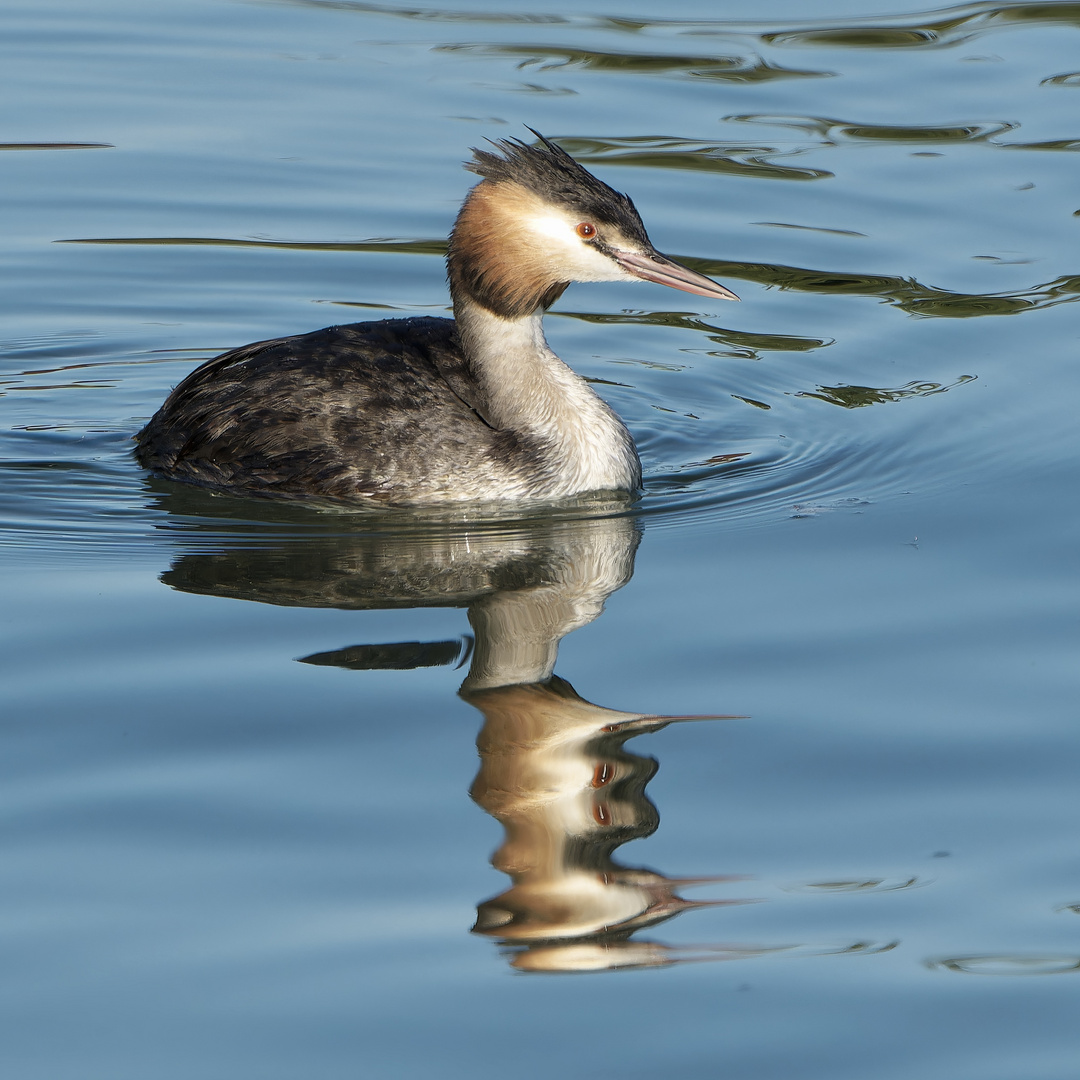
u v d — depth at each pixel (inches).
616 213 502.9
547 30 900.6
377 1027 277.9
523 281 506.6
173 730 363.3
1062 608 420.2
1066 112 789.2
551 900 310.0
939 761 354.3
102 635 408.5
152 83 830.5
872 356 620.1
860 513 491.2
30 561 455.5
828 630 412.5
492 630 415.8
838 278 671.8
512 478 506.9
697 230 705.0
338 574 451.5
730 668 395.2
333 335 535.2
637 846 327.0
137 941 296.7
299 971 290.7
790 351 629.6
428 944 298.2
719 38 880.9
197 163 758.5
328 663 396.2
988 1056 272.4
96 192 737.6
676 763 355.9
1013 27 893.8
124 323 657.0
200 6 931.3
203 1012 280.5
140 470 531.2
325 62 855.7
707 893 314.3
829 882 316.5
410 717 371.2
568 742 362.3
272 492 509.4
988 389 583.2
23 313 658.2
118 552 464.4
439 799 340.5
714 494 514.3
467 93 815.7
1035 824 331.6
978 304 644.1
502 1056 272.2
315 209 729.6
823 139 776.3
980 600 426.3
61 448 547.8
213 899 308.5
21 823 329.1
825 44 875.4
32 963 290.7
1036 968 292.4
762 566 454.0
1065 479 505.0
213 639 407.8
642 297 700.0
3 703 373.1
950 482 510.9
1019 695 378.6
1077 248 684.1
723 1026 280.1
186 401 527.8
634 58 853.8
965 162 753.0
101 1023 277.4
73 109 802.8
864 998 286.0
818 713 374.0
